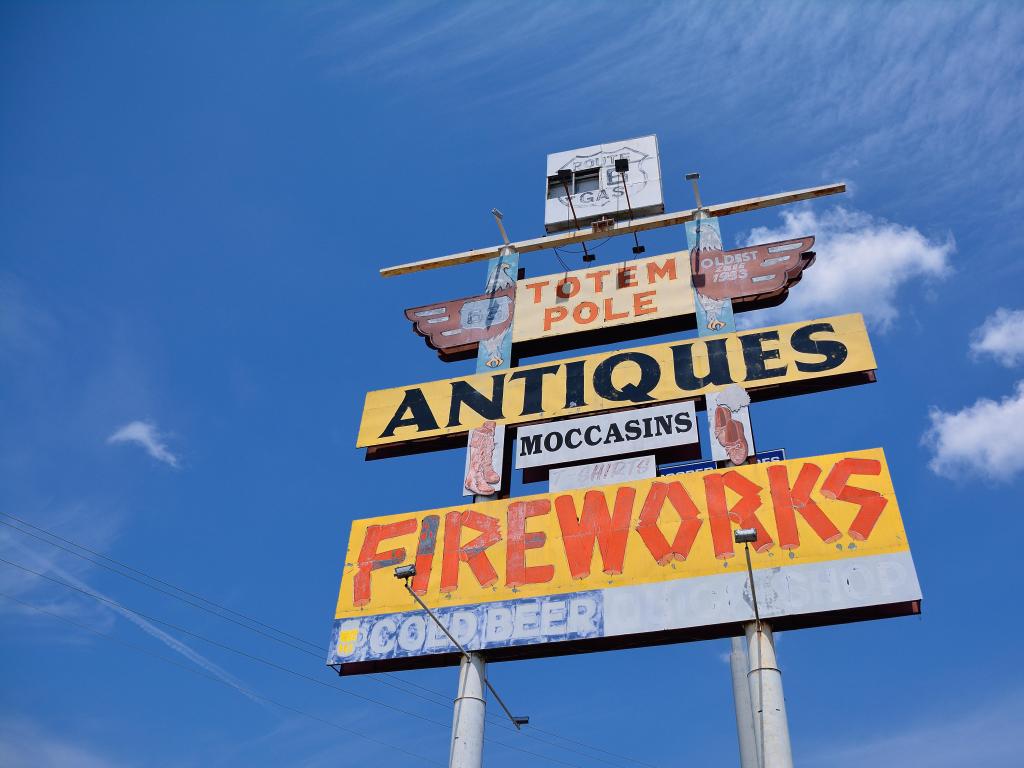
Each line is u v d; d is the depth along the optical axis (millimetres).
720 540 20328
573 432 23141
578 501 21891
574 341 25844
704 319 24406
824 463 20766
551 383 24281
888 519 19672
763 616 19156
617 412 23172
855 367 22250
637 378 23625
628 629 19828
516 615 20750
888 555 19219
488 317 26531
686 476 21469
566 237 27297
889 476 20219
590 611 20297
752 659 18766
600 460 22703
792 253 25000
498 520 22172
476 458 23594
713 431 22141
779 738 17703
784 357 22922
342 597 22250
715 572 19984
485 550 21844
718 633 19734
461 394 24906
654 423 22688
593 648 20359
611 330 25422
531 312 26203
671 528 20828
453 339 26438
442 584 21672
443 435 24312
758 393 22875
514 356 25984
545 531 21672
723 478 21172
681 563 20312
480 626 20859
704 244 25875
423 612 21469
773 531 20141
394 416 25031
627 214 27188
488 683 20625
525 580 21141
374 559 22547
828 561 19469
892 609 18875
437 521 22641
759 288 24625
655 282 25625
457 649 20688
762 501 20594
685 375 23328
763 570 19719
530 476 23328
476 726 19891
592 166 28406
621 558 20766
